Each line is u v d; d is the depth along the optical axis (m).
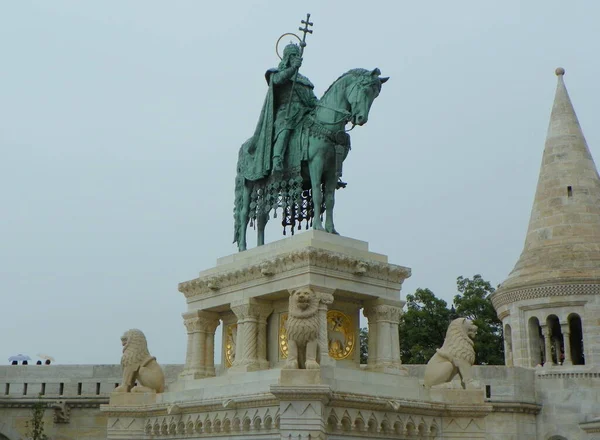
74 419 46.44
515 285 56.94
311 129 26.94
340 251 25.98
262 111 28.44
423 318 69.38
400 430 25.14
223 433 25.31
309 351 23.20
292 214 27.48
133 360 29.03
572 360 56.09
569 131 61.09
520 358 56.00
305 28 28.58
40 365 47.19
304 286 24.92
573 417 44.81
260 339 26.64
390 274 26.84
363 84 26.19
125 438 28.05
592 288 54.75
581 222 58.47
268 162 27.70
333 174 27.12
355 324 26.73
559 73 63.16
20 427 46.56
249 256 27.67
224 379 26.27
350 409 23.91
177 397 27.31
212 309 28.31
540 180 61.09
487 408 26.25
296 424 22.59
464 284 73.62
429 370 27.20
